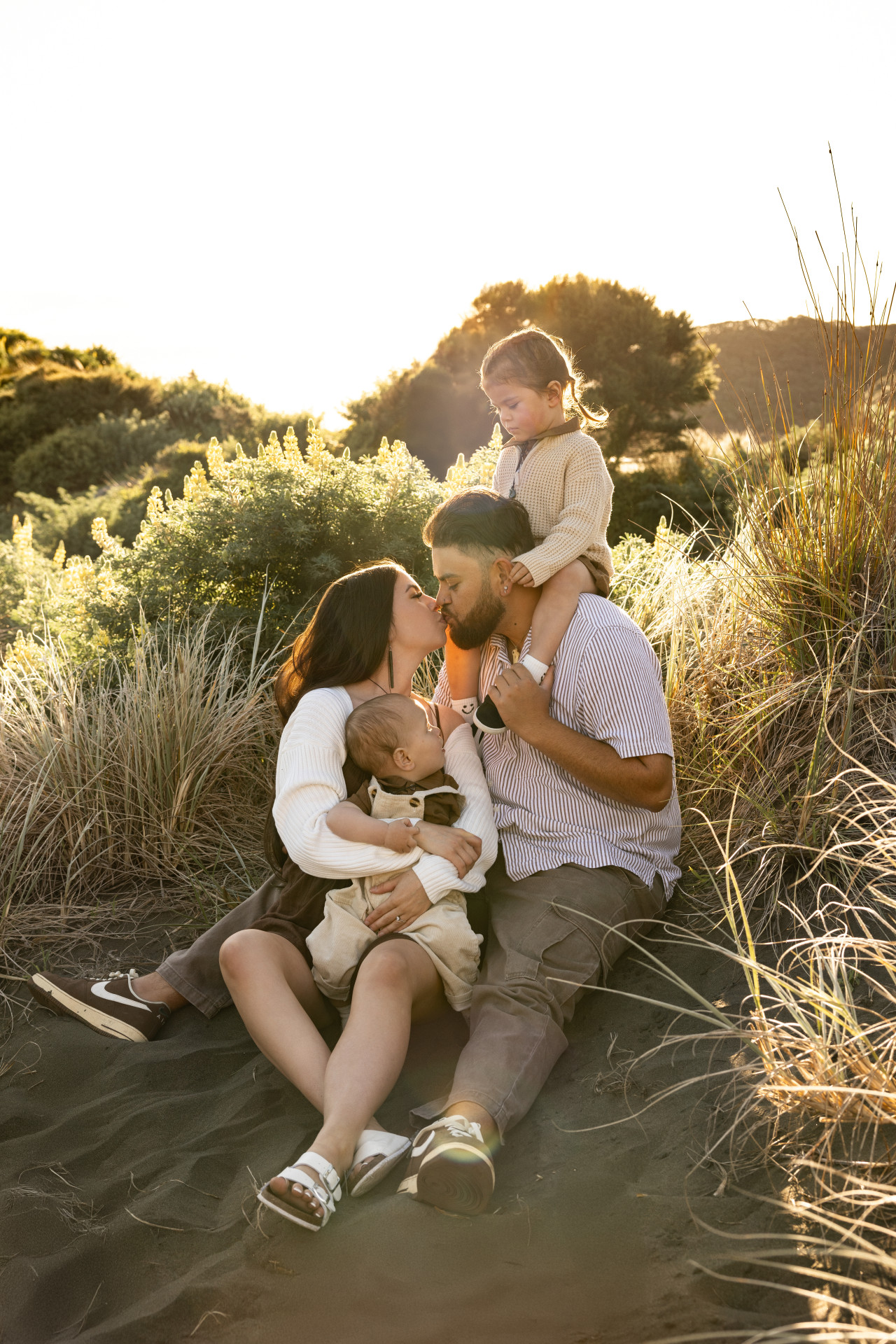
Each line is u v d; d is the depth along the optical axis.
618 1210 1.71
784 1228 1.58
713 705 3.16
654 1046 2.14
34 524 14.48
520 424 2.89
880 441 2.98
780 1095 1.79
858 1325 1.37
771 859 2.55
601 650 2.41
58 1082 2.32
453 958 2.18
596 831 2.44
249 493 4.67
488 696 2.42
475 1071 1.94
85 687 4.15
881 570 2.90
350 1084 1.87
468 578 2.49
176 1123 2.15
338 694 2.45
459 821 2.34
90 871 3.30
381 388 20.64
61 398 27.97
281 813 2.27
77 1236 1.83
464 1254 1.66
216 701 3.82
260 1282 1.66
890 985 2.06
